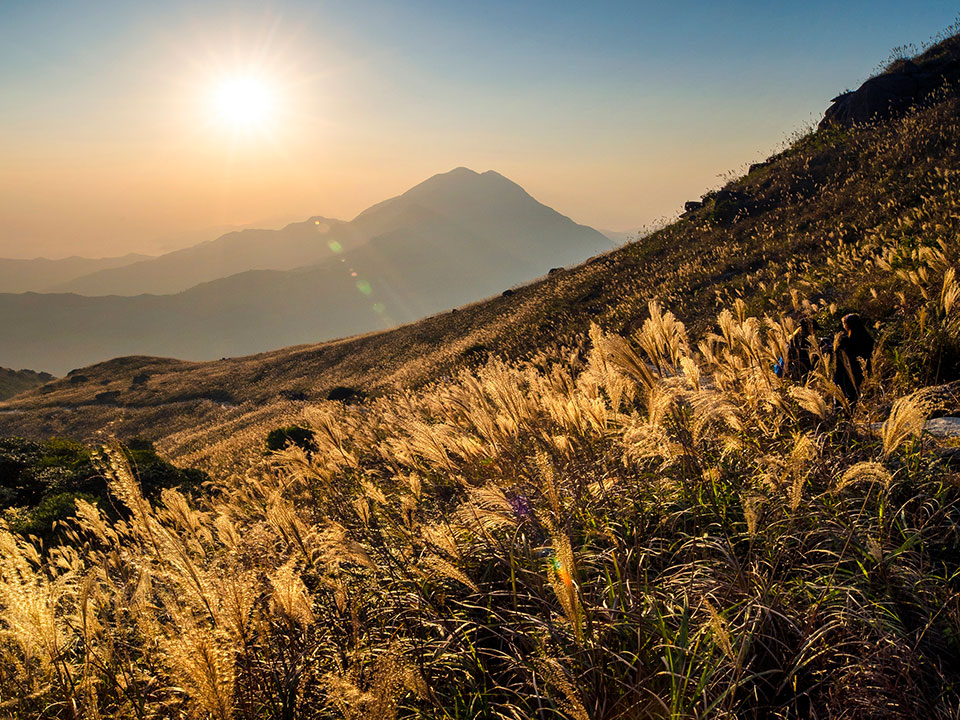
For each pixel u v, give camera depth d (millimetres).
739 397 3824
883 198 22578
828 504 2855
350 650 2387
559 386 4176
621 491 3365
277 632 2518
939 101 28359
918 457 3064
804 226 26188
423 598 2855
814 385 4426
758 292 20250
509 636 2572
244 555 3121
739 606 2373
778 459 3012
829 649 2098
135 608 2627
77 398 77500
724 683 2113
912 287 9109
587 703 1987
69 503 9984
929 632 2152
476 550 3178
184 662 1943
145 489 13156
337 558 2811
